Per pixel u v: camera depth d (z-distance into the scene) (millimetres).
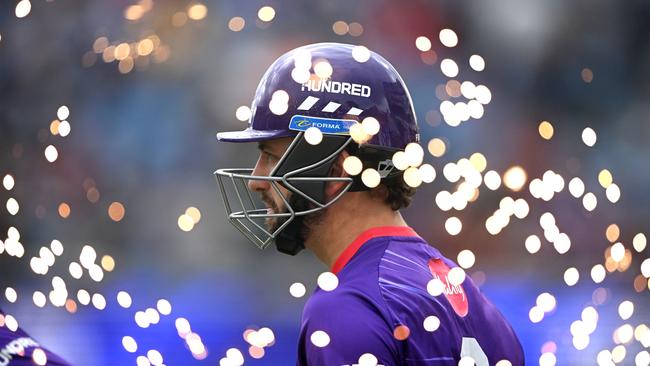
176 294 33781
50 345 24750
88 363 23125
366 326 6035
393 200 6973
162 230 43156
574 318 27797
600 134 46875
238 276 37781
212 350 25172
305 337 6297
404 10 44844
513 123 45312
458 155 43219
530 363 22484
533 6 46750
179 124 44500
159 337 26359
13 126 42031
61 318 28188
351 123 6738
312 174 6719
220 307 31500
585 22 47562
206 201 43938
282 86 6895
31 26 42406
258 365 23891
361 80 6832
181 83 44188
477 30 45906
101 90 43375
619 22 48156
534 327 26531
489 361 6758
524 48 46625
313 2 44688
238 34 44312
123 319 28516
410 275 6465
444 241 40375
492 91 45750
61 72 42781
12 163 41688
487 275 36875
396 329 6066
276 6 44438
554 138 45906
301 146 6695
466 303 6859
